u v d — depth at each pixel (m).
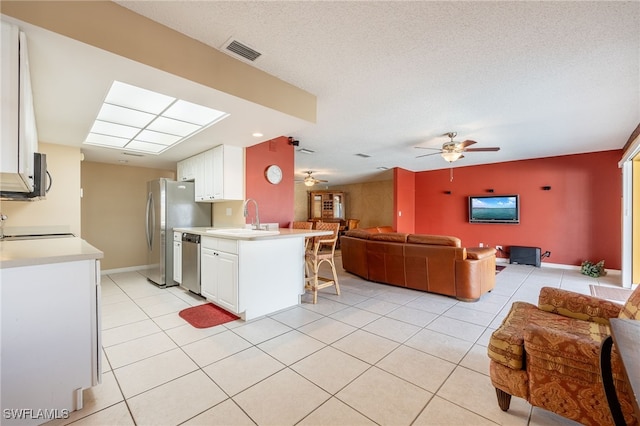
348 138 4.60
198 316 2.99
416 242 4.01
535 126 3.95
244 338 2.48
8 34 1.41
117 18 1.67
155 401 1.66
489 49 2.13
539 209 6.06
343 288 4.21
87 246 1.96
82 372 1.61
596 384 1.27
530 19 1.80
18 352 1.44
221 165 3.81
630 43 2.03
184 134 3.40
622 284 4.39
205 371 1.97
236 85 2.26
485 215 6.70
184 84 2.04
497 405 1.64
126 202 5.35
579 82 2.64
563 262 5.79
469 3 1.66
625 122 3.74
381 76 2.55
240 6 1.68
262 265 3.03
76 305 1.60
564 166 5.79
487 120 3.70
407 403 1.65
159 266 4.25
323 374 1.94
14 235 2.77
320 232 3.50
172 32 1.90
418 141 4.80
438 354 2.22
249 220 4.06
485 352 2.26
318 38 2.00
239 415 1.55
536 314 1.92
